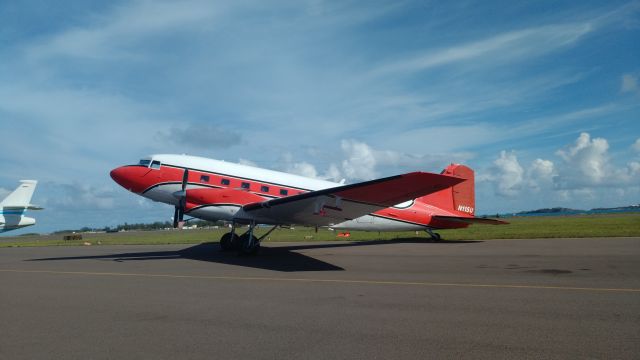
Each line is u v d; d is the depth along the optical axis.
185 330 5.78
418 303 7.33
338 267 12.35
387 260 13.93
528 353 4.76
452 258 14.16
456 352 4.82
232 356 4.74
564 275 10.17
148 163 16.59
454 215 22.50
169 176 16.42
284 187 17.62
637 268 11.20
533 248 17.31
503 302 7.33
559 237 24.03
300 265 12.94
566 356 4.65
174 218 16.44
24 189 38.44
